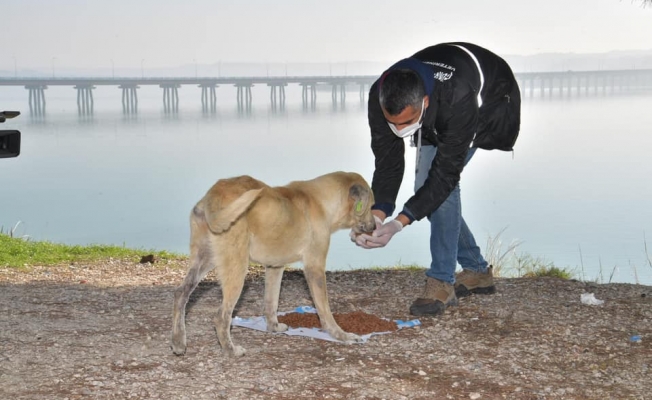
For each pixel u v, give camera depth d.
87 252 11.45
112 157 110.88
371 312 7.34
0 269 9.70
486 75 6.58
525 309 7.33
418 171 6.99
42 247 11.54
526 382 5.37
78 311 7.31
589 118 186.75
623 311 7.26
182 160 102.88
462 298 7.79
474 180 76.69
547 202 57.19
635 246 32.88
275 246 6.00
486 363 5.75
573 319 6.97
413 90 5.91
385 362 5.77
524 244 33.56
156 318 7.06
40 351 5.92
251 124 184.62
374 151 6.94
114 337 6.35
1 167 103.88
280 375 5.43
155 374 5.42
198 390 5.11
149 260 10.71
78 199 68.56
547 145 121.31
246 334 6.51
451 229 7.07
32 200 67.69
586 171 84.31
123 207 61.94
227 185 5.72
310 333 6.48
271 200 5.86
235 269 5.76
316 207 6.25
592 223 44.03
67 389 5.10
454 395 5.11
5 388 5.10
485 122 6.68
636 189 66.50
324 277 6.34
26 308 7.40
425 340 6.32
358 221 6.50
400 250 29.09
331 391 5.14
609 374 5.54
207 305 7.66
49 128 174.12
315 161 92.88
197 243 5.83
